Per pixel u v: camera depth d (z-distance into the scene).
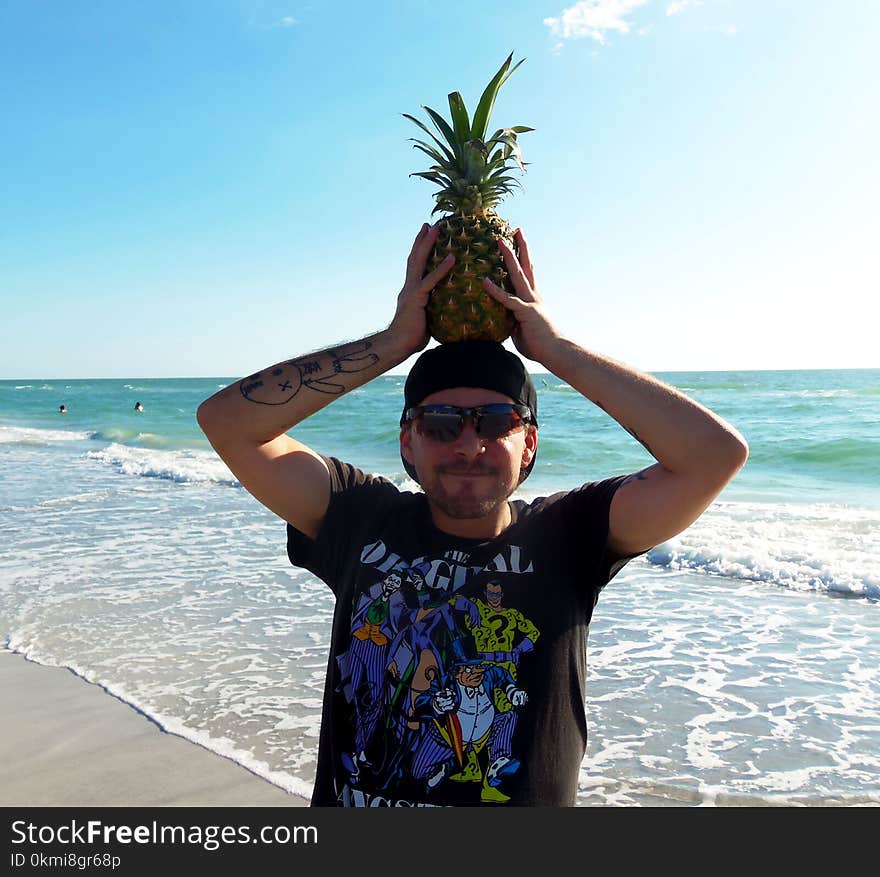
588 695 5.71
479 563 2.29
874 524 11.27
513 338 2.58
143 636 6.98
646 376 2.37
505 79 2.65
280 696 5.61
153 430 34.97
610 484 2.43
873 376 111.69
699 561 9.51
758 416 31.39
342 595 2.40
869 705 5.42
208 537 11.24
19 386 142.88
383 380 85.31
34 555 10.16
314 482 2.57
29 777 4.52
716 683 5.88
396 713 2.17
